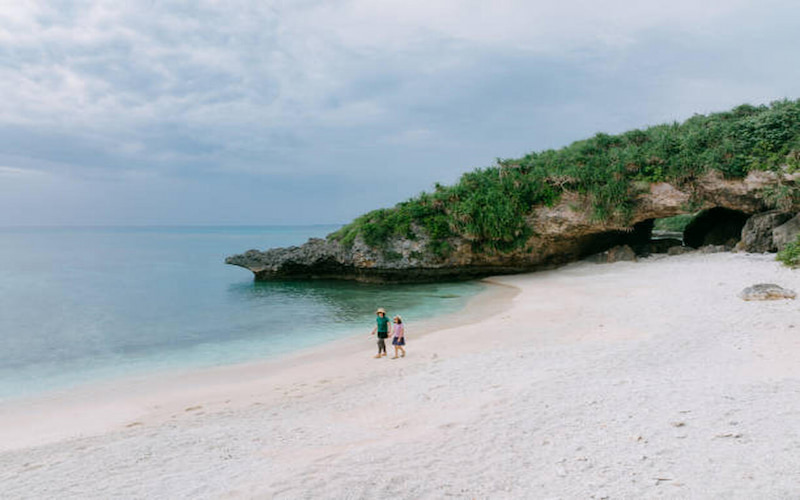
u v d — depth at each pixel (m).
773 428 6.73
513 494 5.59
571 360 12.42
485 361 13.33
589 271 33.75
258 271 42.47
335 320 23.94
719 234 36.31
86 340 20.73
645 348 12.84
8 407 12.43
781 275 21.44
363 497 5.65
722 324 14.86
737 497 4.99
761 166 29.06
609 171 33.59
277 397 12.02
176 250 100.31
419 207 38.38
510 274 38.31
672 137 32.97
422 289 34.38
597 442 6.95
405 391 11.23
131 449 8.42
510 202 35.38
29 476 7.45
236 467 7.11
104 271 53.66
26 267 58.97
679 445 6.51
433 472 6.32
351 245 39.09
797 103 29.72
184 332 22.19
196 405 11.91
